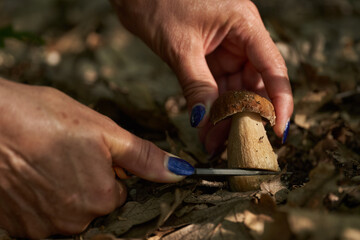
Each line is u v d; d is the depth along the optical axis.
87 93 0.53
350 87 0.46
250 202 0.29
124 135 0.30
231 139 0.33
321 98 0.42
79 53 0.78
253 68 0.40
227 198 0.31
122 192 0.32
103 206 0.30
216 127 0.38
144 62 0.76
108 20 0.92
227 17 0.37
